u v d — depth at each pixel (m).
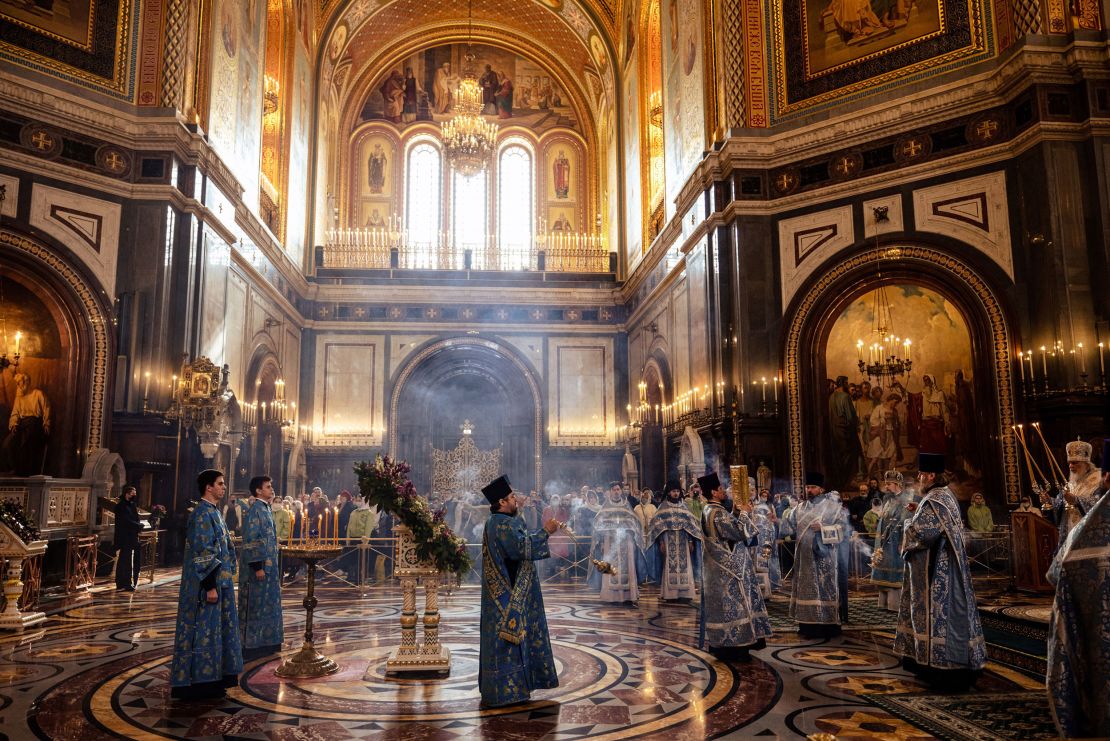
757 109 17.31
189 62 16.20
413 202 30.36
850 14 16.64
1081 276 13.38
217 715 5.85
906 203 15.54
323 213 28.36
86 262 14.83
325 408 26.91
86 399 14.57
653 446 23.08
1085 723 4.54
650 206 24.94
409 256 29.61
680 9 20.75
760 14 17.53
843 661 7.62
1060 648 4.64
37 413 14.38
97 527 12.90
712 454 17.44
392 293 27.59
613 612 10.95
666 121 22.27
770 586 12.16
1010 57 14.21
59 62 14.88
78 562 11.77
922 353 15.28
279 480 22.66
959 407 14.76
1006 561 13.52
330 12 26.86
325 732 5.46
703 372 18.14
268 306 22.38
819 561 8.95
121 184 15.31
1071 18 14.00
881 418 15.48
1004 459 13.98
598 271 29.30
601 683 6.82
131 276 15.23
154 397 15.01
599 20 28.00
